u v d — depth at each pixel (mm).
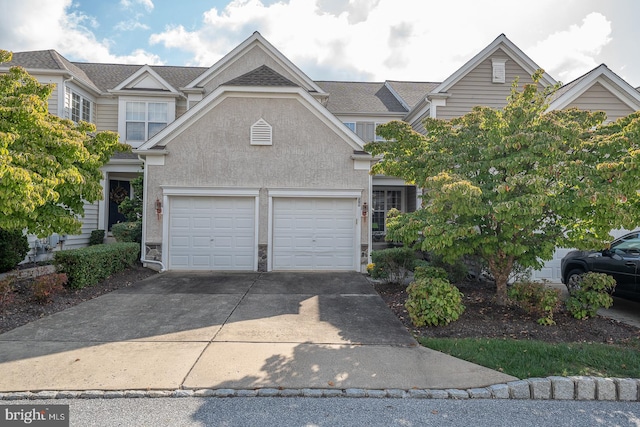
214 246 10133
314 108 10156
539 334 5020
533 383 3566
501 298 6297
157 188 9992
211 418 3078
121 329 5195
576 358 4129
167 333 5043
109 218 14328
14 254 8969
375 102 16500
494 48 12484
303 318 5789
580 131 5129
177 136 10039
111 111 14344
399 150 6691
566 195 4977
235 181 10109
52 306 6289
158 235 9961
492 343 4578
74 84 12812
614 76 10164
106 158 7223
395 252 8383
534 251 5645
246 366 3990
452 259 5977
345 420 3076
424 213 6168
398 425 3020
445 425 3031
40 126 5445
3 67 11547
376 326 5402
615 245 6773
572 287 7348
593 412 3295
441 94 12289
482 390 3527
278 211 10258
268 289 7852
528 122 5570
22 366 3949
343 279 9023
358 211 10234
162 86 14289
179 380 3656
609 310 6453
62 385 3549
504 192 5012
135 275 9086
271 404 3303
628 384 3564
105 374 3779
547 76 12562
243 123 10141
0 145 4719
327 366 4008
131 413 3141
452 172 5828
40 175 5203
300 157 10188
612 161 4848
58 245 11523
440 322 5285
